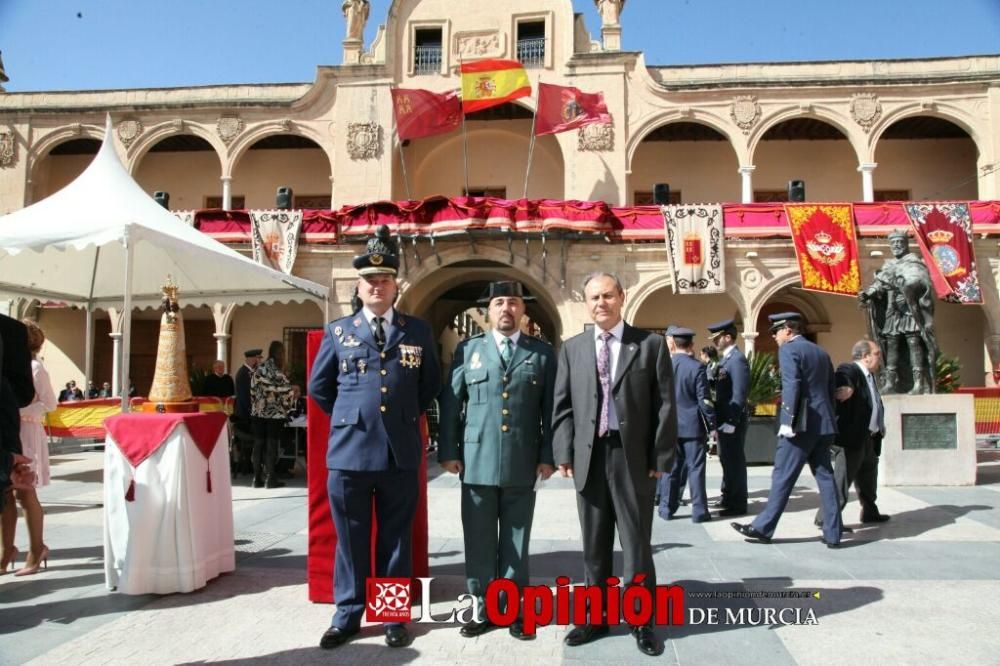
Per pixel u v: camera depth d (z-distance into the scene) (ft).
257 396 32.50
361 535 13.50
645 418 13.25
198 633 13.46
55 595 15.90
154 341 77.10
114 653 12.48
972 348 68.54
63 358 76.28
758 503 27.86
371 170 68.54
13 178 70.95
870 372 23.16
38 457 22.15
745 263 60.75
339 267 62.08
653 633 12.60
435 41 71.31
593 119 62.44
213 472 17.06
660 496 24.98
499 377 14.28
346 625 13.01
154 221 27.73
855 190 73.26
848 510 25.57
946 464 30.89
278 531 22.77
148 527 15.85
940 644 12.64
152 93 72.64
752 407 41.98
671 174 74.69
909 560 18.43
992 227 58.65
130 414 16.46
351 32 70.79
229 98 72.64
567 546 20.39
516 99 67.05
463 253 61.77
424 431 16.20
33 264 34.42
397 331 14.17
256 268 31.94
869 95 65.92
